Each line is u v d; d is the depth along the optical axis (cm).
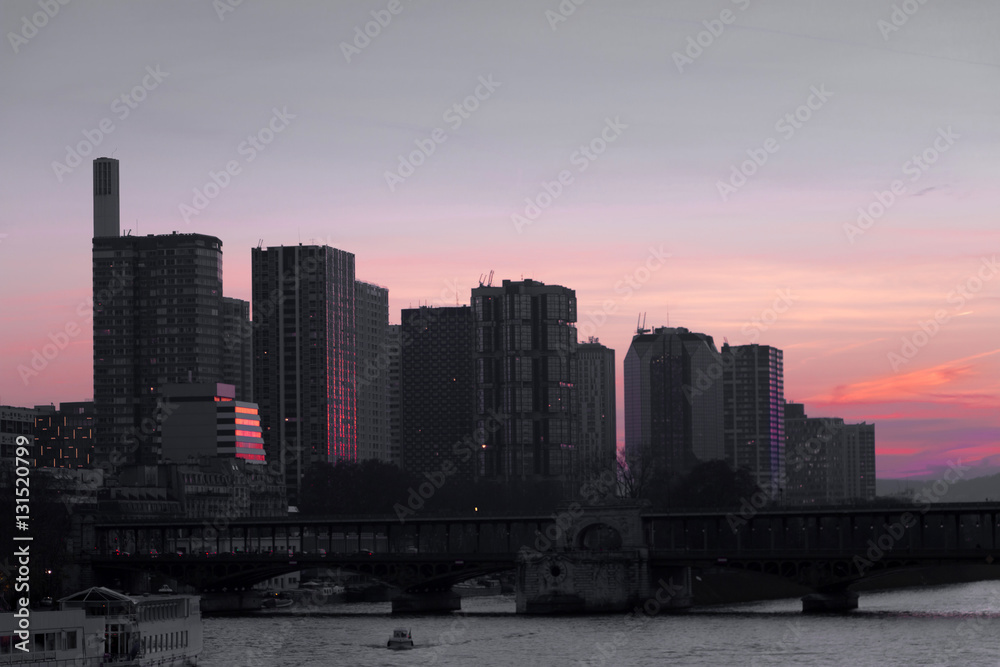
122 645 19888
